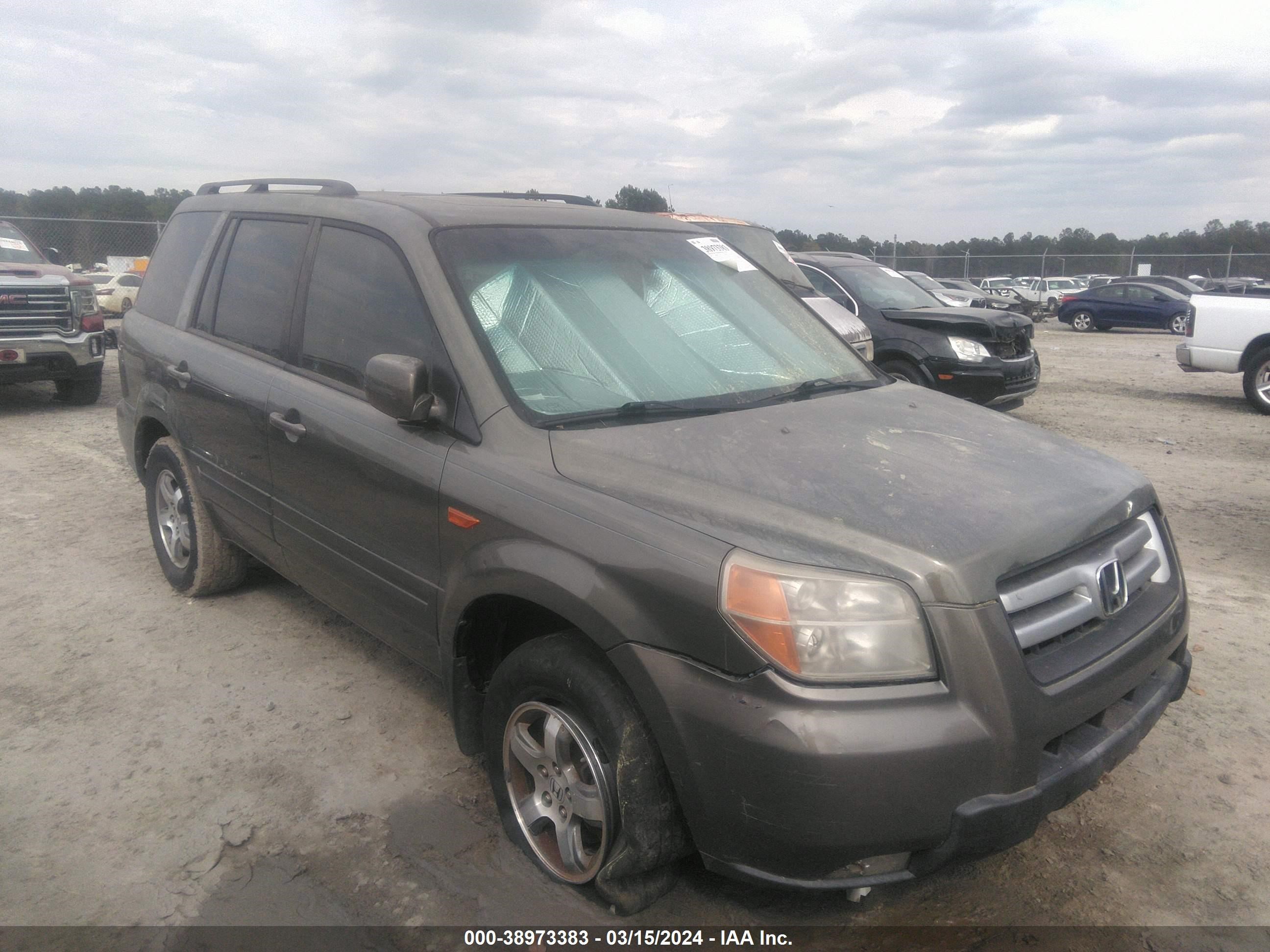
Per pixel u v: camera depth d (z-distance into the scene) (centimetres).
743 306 368
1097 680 239
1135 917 262
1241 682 394
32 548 559
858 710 211
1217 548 571
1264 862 284
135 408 491
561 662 252
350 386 336
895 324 981
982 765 216
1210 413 1087
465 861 284
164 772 331
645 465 259
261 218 416
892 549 223
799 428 288
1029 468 277
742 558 222
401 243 327
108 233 2067
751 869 225
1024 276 3847
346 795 318
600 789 244
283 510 372
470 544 276
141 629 447
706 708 219
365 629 352
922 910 264
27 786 322
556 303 320
